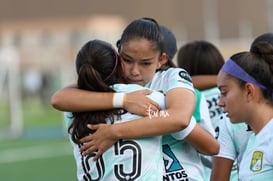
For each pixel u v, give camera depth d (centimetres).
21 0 11012
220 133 911
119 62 827
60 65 6022
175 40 1044
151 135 779
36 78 6244
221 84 799
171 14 11169
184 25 10975
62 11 11156
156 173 792
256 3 10762
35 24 9081
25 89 6291
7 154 3384
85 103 801
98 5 11262
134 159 789
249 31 10756
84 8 11188
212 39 9975
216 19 10619
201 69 1155
